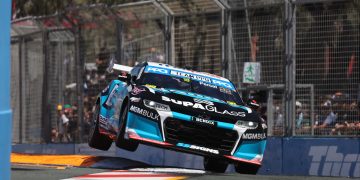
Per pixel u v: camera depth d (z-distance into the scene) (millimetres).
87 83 61281
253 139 36125
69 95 62938
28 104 67875
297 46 50469
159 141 34625
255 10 52656
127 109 35469
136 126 34844
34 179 31578
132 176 33844
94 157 47125
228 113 36094
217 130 35312
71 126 62375
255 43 52625
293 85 50375
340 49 48906
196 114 35156
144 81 39781
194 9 55469
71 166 43344
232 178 32750
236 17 53656
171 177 33250
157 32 57531
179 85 40000
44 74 65188
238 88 53469
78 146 59188
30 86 67625
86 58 61438
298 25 50531
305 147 46031
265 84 52000
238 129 35656
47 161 47625
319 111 49156
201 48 55438
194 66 55719
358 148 43531
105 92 45344
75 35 62188
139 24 58375
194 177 33031
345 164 43969
